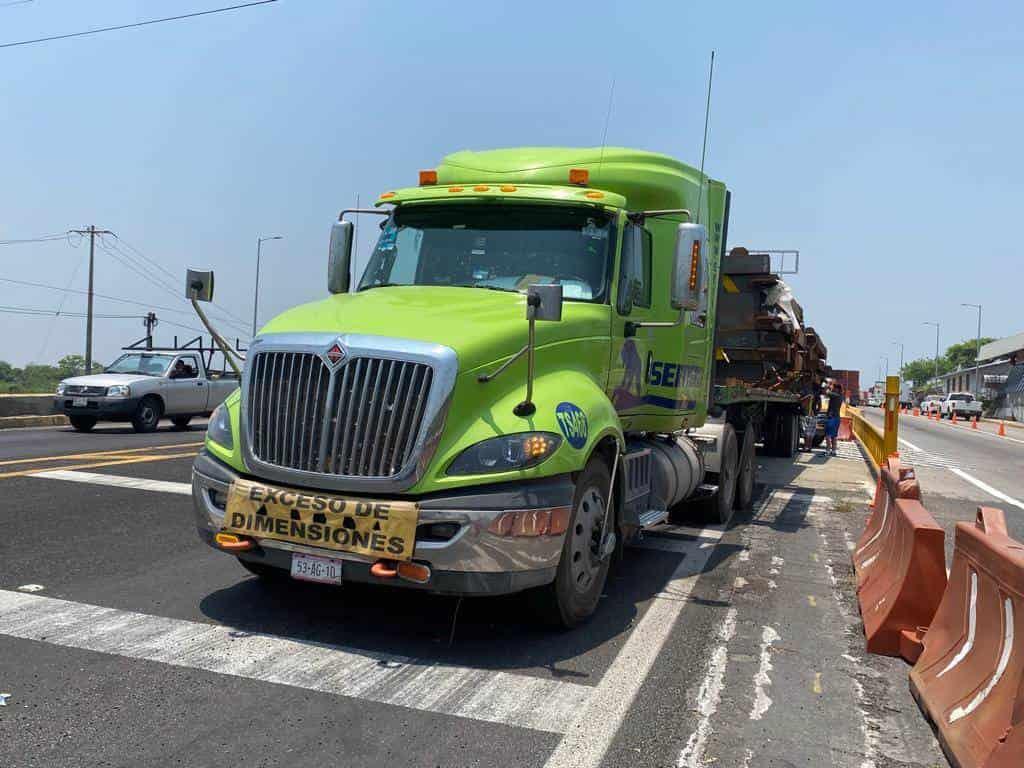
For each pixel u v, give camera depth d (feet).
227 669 14.67
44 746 11.65
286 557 16.25
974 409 241.14
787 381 52.24
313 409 16.14
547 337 18.22
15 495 29.55
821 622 19.63
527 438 16.14
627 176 23.61
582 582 18.16
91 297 184.34
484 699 14.07
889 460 27.37
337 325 16.80
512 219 21.68
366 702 13.67
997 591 13.04
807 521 34.40
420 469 15.56
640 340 23.13
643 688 14.96
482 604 19.39
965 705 12.80
